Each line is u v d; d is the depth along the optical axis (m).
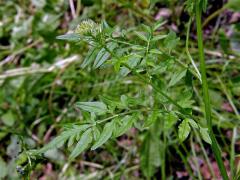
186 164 0.65
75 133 0.38
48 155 0.78
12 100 0.87
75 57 0.87
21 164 0.49
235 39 0.78
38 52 0.92
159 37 0.40
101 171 0.75
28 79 0.88
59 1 0.97
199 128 0.38
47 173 0.77
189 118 0.38
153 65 0.39
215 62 0.78
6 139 0.82
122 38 0.40
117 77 0.79
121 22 0.87
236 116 0.71
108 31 0.39
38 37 0.95
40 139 0.82
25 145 0.48
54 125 0.82
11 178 0.74
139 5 0.88
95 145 0.37
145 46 0.40
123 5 0.85
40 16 0.96
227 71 0.76
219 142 0.71
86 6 0.90
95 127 0.38
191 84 0.43
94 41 0.37
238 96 0.75
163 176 0.65
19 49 0.96
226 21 0.81
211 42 0.81
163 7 0.85
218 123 0.69
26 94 0.87
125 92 0.78
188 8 0.40
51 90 0.85
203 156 0.71
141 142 0.74
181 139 0.37
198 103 0.73
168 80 0.69
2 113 0.86
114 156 0.75
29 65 0.92
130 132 0.76
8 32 1.00
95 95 0.80
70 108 0.82
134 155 0.74
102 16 0.88
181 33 0.82
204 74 0.39
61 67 0.87
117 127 0.38
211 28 0.82
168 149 0.71
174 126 0.65
